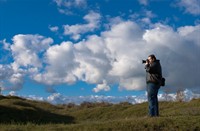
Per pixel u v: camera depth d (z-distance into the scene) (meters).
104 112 34.47
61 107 44.56
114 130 14.28
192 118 15.17
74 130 14.70
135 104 35.97
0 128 15.92
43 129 15.34
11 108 27.89
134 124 14.59
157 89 15.97
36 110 29.33
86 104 43.59
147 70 15.80
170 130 14.12
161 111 30.11
